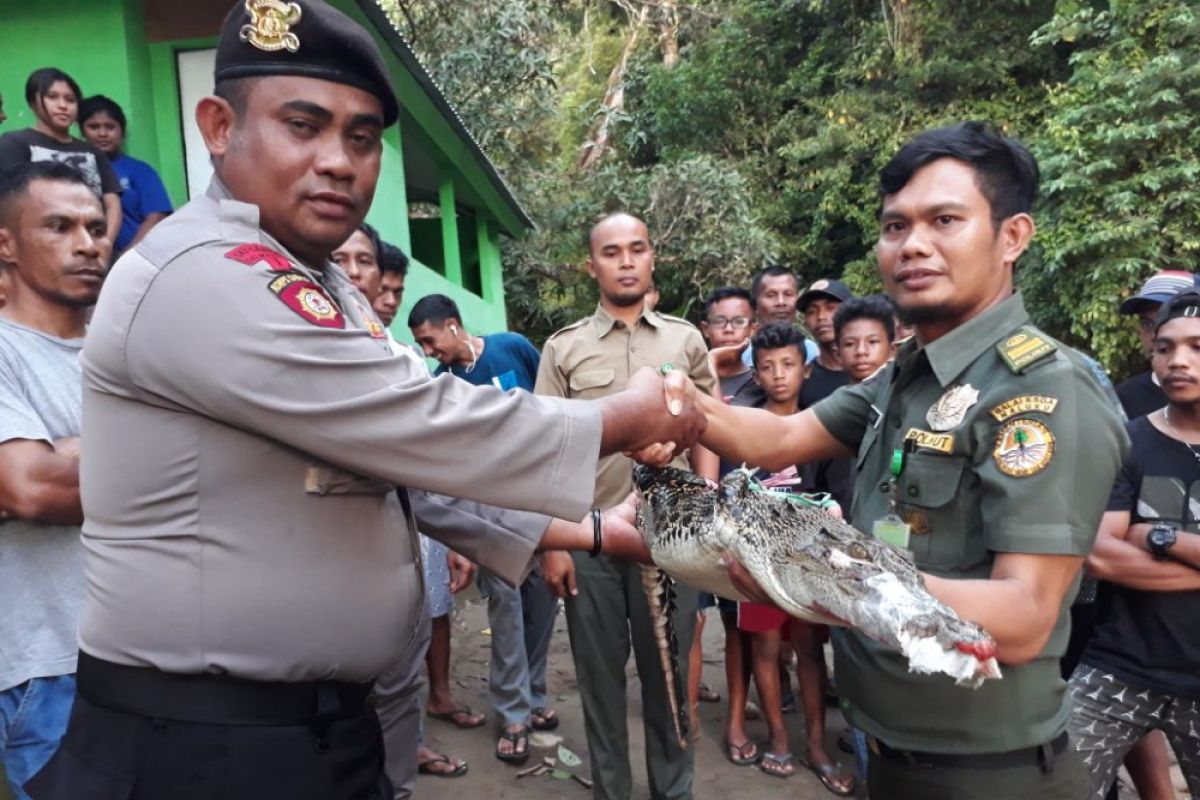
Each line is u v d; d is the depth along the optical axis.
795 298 5.26
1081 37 11.68
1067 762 1.61
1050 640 1.57
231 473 1.27
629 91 17.86
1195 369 2.35
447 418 1.26
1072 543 1.40
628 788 3.10
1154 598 2.30
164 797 1.27
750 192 14.88
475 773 3.46
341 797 1.38
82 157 3.12
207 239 1.28
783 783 3.45
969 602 1.35
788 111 16.20
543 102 14.05
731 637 3.65
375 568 1.40
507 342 4.14
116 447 1.29
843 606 1.32
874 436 1.78
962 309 1.60
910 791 1.63
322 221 1.39
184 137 5.03
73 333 2.10
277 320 1.23
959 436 1.55
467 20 12.59
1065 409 1.45
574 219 14.48
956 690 1.54
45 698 1.88
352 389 1.24
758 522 1.48
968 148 1.55
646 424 1.52
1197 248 9.25
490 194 10.76
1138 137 9.25
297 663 1.31
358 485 1.36
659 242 14.05
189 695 1.28
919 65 13.31
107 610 1.30
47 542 1.91
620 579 3.02
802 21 15.75
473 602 5.98
